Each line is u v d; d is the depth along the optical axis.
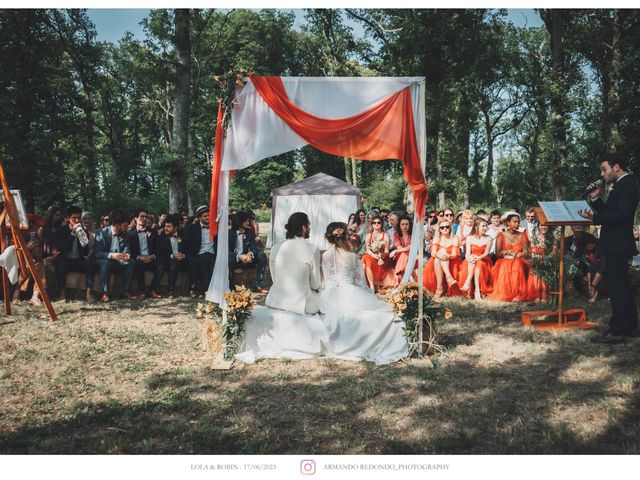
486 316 7.41
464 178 26.22
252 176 44.16
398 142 5.27
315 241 17.47
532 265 7.41
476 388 4.41
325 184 18.03
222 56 28.69
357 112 5.23
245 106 5.32
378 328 5.46
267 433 3.54
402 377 4.74
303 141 5.36
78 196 31.33
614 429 3.55
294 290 5.52
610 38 20.45
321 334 5.36
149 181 40.84
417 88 5.35
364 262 9.30
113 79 33.00
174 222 9.77
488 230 9.48
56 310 8.12
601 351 5.41
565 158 18.28
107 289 8.96
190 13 17.59
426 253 10.71
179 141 16.66
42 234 8.98
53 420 3.81
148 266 9.51
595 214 5.63
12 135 20.94
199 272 9.78
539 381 4.57
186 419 3.79
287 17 31.84
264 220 45.00
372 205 38.22
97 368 5.11
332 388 4.46
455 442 3.40
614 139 17.58
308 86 5.28
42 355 5.55
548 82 18.27
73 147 27.14
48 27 24.27
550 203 6.38
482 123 41.72
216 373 4.91
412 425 3.67
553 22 18.50
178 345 6.02
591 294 8.24
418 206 5.42
